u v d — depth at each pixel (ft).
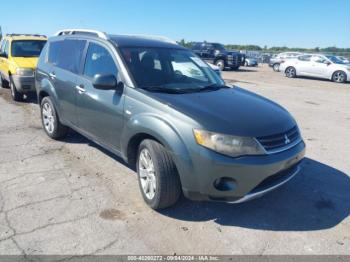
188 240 10.96
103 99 14.40
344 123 27.91
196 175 11.00
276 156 11.31
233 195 11.05
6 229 11.11
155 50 15.64
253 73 80.02
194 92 13.73
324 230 11.82
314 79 70.59
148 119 12.03
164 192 11.77
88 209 12.49
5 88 38.60
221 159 10.70
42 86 19.57
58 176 15.11
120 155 14.15
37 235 10.86
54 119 19.12
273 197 13.97
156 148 11.85
